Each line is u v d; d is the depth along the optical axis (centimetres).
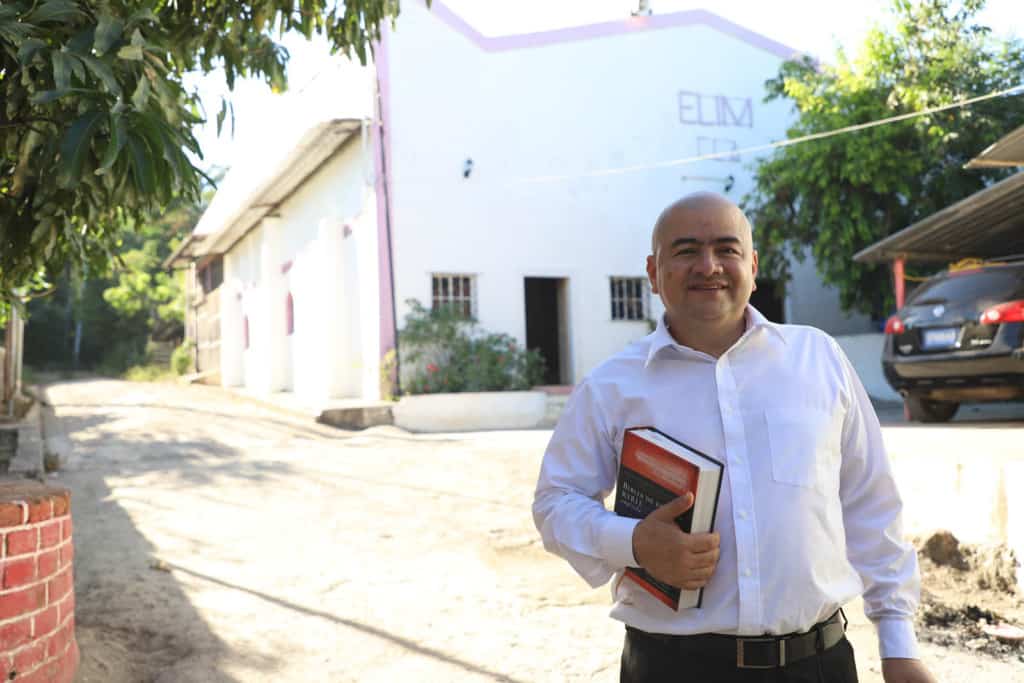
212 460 954
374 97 1520
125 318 4506
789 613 179
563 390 1546
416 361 1490
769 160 1808
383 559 562
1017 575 459
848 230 1459
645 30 1753
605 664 387
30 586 314
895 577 197
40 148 331
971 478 495
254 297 2316
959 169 1383
